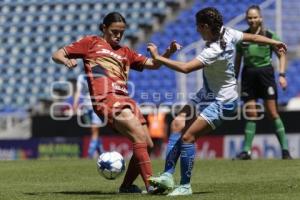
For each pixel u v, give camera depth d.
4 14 88.62
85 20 86.75
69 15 87.31
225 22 81.88
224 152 60.06
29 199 25.06
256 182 30.14
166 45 84.00
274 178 31.83
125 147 61.62
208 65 24.78
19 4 88.88
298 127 59.31
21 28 87.38
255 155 59.72
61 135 63.66
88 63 27.16
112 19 27.33
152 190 25.59
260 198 23.78
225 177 33.25
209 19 24.64
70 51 27.12
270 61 43.44
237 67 43.25
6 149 64.81
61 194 26.80
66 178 34.41
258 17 41.66
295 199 23.45
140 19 86.31
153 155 60.69
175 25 85.50
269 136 59.28
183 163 25.39
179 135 26.11
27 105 80.12
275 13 81.56
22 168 39.94
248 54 43.22
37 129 64.31
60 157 63.53
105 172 26.78
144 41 85.19
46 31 86.81
